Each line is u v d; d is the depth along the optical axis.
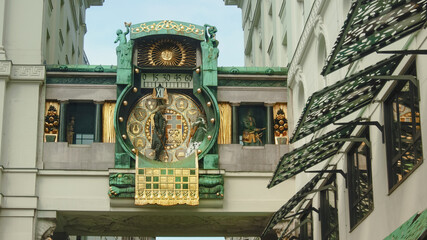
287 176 26.52
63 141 34.50
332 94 19.86
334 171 26.78
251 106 36.12
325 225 30.17
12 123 34.22
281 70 36.09
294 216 32.72
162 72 35.47
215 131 34.69
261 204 34.62
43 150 34.28
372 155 23.52
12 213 33.28
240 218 36.09
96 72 35.16
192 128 35.12
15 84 34.66
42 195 33.78
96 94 35.03
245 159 34.91
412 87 20.30
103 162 34.28
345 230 26.70
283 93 35.94
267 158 35.03
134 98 35.12
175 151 34.84
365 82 20.41
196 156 34.31
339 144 26.17
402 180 20.66
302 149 23.12
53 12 41.59
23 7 35.59
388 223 21.89
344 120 26.83
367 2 15.25
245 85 35.78
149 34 35.16
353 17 15.44
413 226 18.75
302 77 33.72
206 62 35.31
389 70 21.17
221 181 34.25
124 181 33.75
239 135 35.75
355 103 22.50
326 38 29.58
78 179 34.06
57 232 36.41
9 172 33.72
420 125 19.56
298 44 34.38
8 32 35.22
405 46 20.38
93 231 37.19
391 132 22.05
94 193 33.94
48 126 34.62
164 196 33.66
